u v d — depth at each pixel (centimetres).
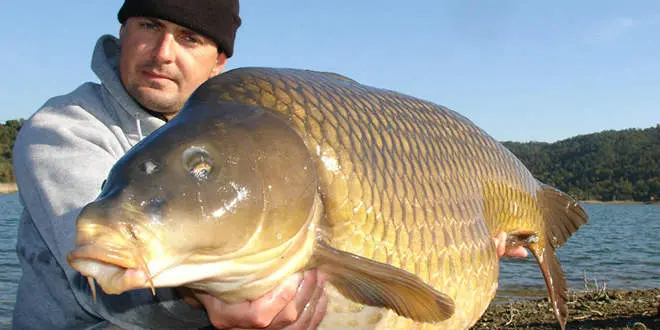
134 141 290
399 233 246
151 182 185
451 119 319
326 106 239
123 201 177
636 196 8656
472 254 290
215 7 306
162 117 314
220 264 194
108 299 226
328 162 227
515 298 888
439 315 232
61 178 245
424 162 272
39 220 243
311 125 229
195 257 188
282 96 231
